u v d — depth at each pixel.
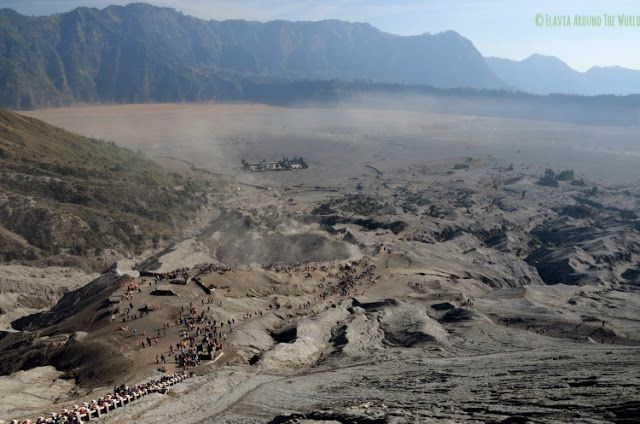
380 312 150.38
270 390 87.56
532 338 132.00
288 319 141.38
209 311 129.12
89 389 92.62
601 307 174.75
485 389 71.62
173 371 98.19
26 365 110.56
